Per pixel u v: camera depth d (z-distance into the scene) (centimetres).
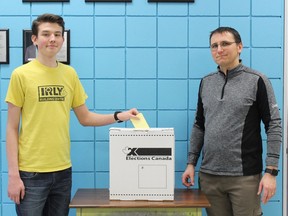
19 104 162
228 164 169
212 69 205
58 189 171
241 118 167
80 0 202
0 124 204
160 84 205
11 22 202
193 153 189
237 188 169
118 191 161
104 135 207
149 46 204
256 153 170
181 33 204
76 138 206
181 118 206
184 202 158
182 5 203
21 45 203
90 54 204
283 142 205
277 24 204
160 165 160
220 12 203
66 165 172
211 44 175
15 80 161
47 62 166
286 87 205
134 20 203
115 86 205
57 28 163
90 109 205
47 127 163
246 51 205
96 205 153
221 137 169
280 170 205
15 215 205
